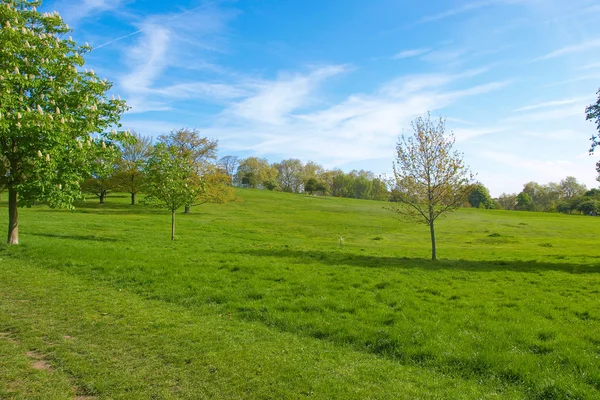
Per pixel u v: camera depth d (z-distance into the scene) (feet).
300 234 152.66
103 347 26.25
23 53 64.18
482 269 68.69
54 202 63.98
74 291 40.60
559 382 22.86
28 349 25.36
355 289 46.26
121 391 20.54
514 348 27.96
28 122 57.93
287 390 21.43
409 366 25.93
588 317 37.11
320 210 259.80
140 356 25.09
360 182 502.79
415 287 49.93
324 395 21.03
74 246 68.03
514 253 103.45
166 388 21.09
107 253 61.82
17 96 59.62
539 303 42.09
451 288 49.85
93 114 70.38
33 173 62.90
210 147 206.59
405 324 32.68
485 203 469.98
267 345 28.09
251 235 131.64
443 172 86.79
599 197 393.91
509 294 46.91
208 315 35.17
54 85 67.10
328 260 72.54
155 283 45.44
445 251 107.65
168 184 99.14
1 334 27.84
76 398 19.74
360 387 22.16
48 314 32.55
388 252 97.71
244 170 470.39
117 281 46.47
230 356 25.50
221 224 158.30
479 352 27.04
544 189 521.24
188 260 61.16
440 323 33.45
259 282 47.55
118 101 75.92
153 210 199.82
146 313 34.22
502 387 23.21
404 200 89.61
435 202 85.46
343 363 25.62
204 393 20.72
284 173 507.71
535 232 191.93
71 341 27.02
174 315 34.24
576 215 326.24
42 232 90.33
